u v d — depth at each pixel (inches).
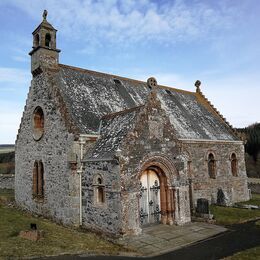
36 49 879.1
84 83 902.4
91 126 759.1
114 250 517.3
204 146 1034.1
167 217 695.1
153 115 676.1
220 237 617.6
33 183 868.0
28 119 919.7
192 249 537.6
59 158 745.6
